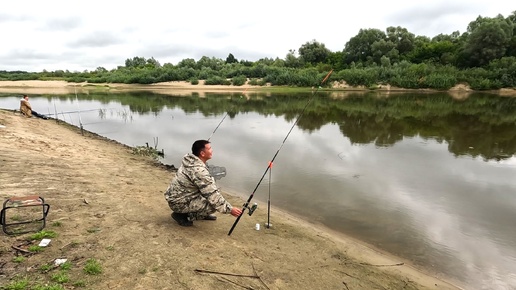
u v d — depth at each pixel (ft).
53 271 11.03
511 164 35.27
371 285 14.02
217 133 53.36
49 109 85.81
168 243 13.96
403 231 20.62
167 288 10.96
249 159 37.04
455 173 32.19
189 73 203.92
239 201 24.27
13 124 41.29
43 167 23.67
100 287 10.53
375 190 27.63
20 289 9.82
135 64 307.78
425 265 16.92
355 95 135.54
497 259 17.66
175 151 40.93
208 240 15.03
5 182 19.24
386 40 199.52
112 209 17.20
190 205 14.74
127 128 58.03
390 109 88.53
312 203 24.86
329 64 205.77
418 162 36.14
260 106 95.91
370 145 44.80
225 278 12.16
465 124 62.75
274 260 14.53
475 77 154.20
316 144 45.27
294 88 168.76
